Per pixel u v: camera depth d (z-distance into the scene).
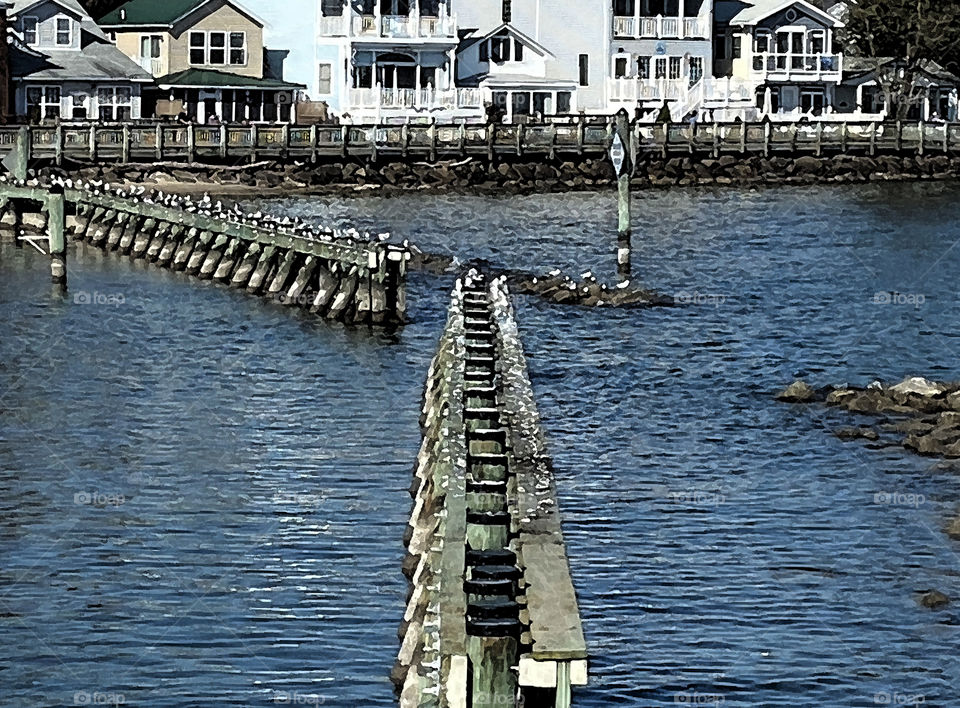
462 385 19.19
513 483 15.11
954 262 52.72
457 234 58.16
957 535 20.77
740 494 22.86
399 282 37.44
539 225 62.09
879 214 68.44
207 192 68.25
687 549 20.05
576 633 10.98
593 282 43.72
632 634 17.05
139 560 19.61
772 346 36.22
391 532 20.72
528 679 10.84
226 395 29.64
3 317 37.97
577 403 29.36
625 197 44.16
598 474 23.89
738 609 17.94
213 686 15.92
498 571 11.69
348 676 16.19
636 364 33.38
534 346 35.16
